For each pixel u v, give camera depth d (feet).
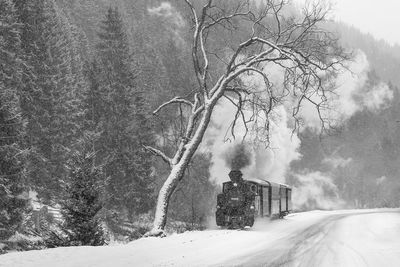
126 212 129.80
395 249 48.91
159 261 37.86
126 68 145.18
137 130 132.26
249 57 78.02
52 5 180.34
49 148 126.11
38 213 92.12
